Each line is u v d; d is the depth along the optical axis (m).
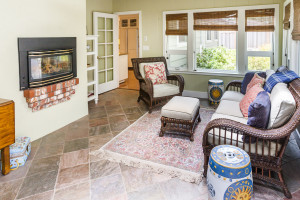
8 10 2.73
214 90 4.94
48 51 3.22
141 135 3.38
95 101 5.15
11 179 2.31
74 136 3.37
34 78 3.09
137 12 6.05
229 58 5.32
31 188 2.17
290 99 1.97
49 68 3.31
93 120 4.05
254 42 4.95
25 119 3.06
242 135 2.21
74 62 3.83
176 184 2.23
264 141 2.03
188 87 5.77
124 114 4.39
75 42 3.82
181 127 3.36
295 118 1.88
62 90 3.57
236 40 5.13
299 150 2.85
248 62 5.09
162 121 3.27
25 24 2.95
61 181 2.28
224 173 1.69
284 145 1.98
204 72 5.50
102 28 6.02
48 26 3.29
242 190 1.70
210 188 1.81
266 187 2.15
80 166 2.56
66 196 2.06
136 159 2.69
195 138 3.25
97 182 2.27
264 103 2.04
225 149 1.92
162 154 2.80
